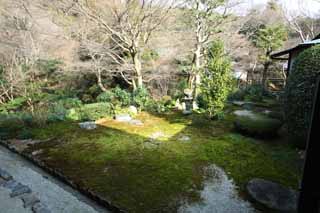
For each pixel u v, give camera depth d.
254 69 11.89
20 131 4.94
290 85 3.72
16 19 7.67
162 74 7.81
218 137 4.66
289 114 3.71
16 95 7.82
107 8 6.28
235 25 8.45
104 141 4.43
